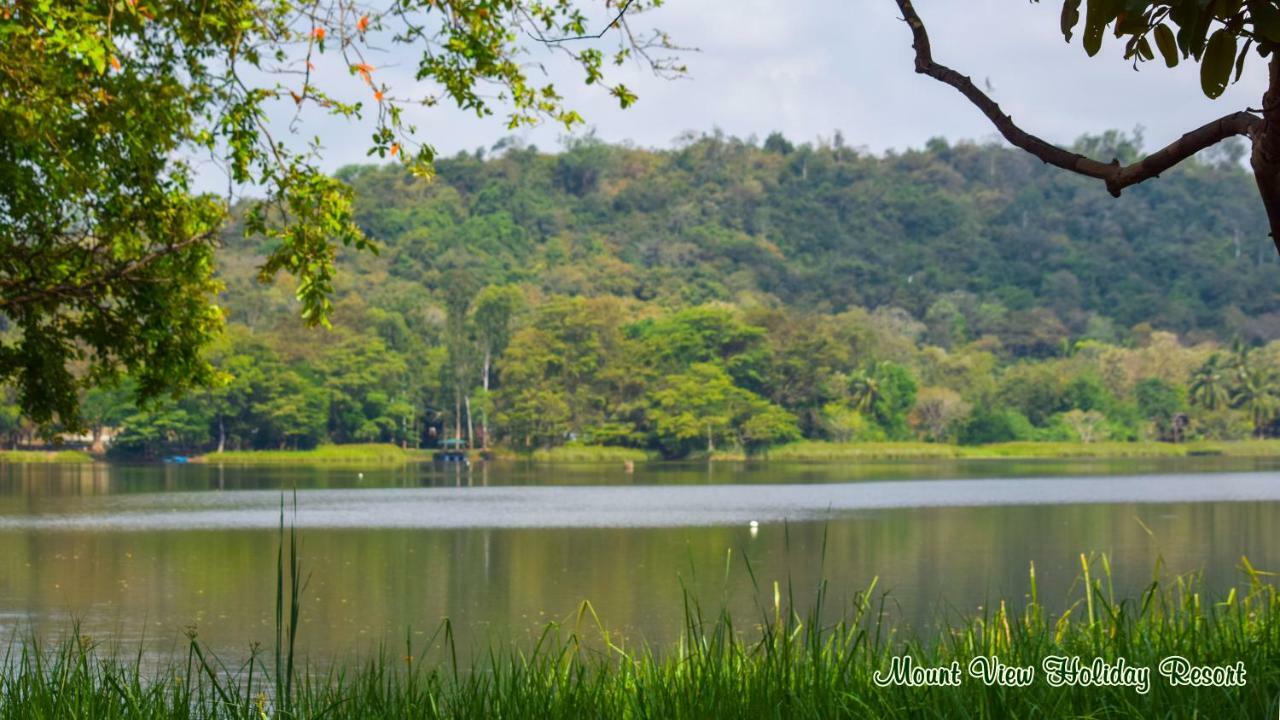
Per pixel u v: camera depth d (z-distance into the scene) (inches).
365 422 4512.8
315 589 876.0
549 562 1061.8
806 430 4938.5
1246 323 6594.5
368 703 206.5
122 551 1135.0
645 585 892.6
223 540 1251.8
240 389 4195.4
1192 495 2133.4
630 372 4660.4
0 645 569.6
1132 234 7760.8
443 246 6643.7
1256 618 241.6
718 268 7194.9
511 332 4931.1
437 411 4832.7
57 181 405.7
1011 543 1224.8
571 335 4699.8
